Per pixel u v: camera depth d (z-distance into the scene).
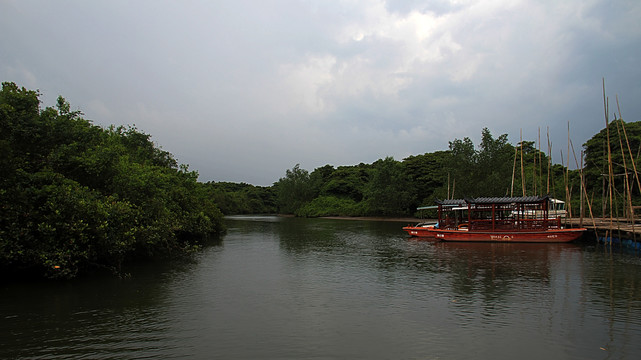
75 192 15.32
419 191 80.56
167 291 14.25
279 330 10.07
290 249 27.72
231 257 23.38
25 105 15.88
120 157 22.89
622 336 9.73
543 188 50.94
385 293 14.16
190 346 8.92
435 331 10.06
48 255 13.70
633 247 26.39
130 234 16.88
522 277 17.14
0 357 8.22
